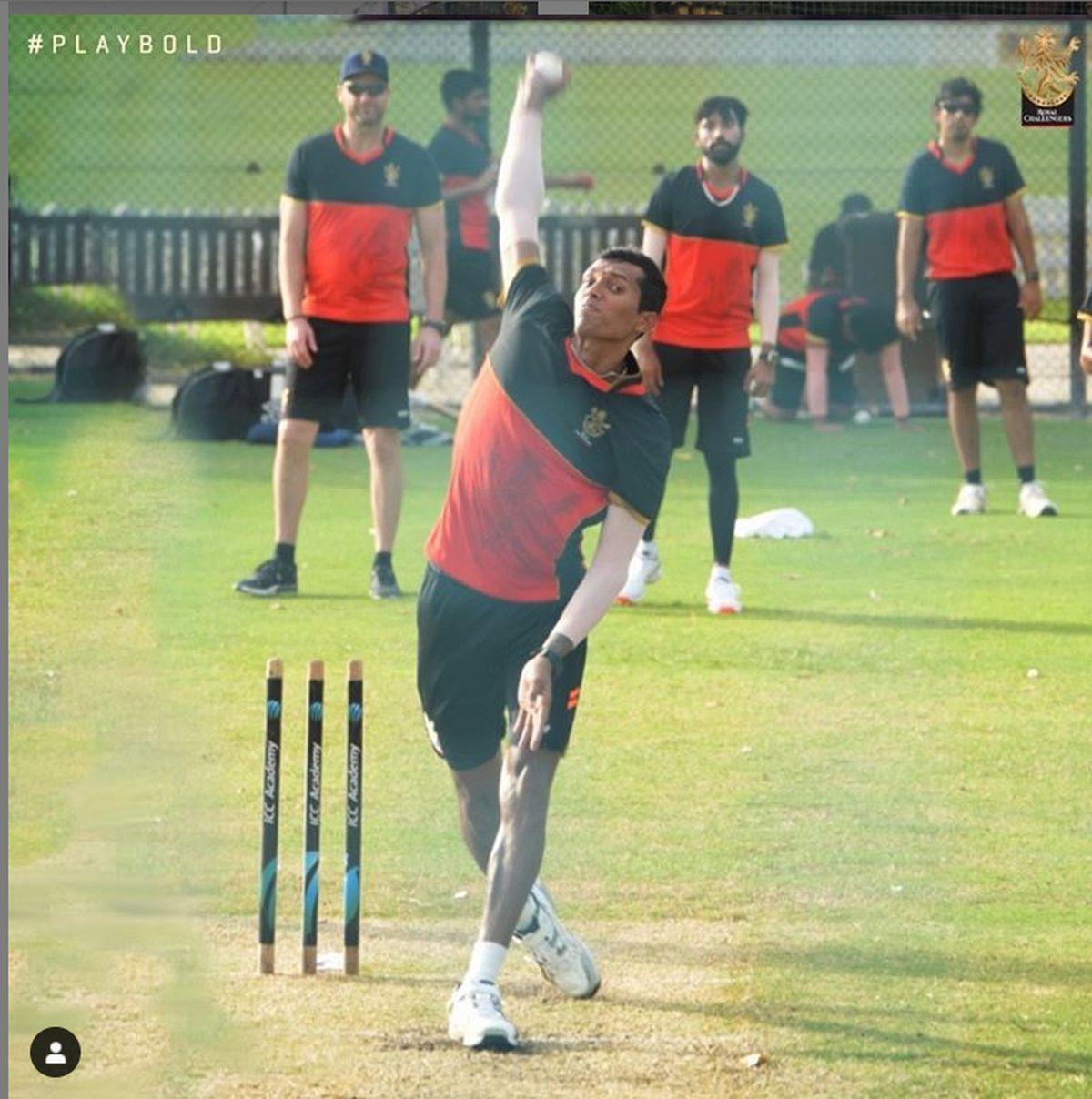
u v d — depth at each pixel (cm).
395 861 1978
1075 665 2833
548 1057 1470
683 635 2998
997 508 4106
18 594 3075
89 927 1714
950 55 6072
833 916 1812
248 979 1625
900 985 1623
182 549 3491
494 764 1645
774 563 3559
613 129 6206
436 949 1722
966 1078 1430
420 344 3216
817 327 5147
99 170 5625
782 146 6050
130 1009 1545
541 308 1559
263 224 5250
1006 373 3994
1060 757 2370
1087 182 5709
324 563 3441
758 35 6128
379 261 3120
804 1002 1590
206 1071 1422
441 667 1595
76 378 4778
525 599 1569
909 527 3906
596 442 1525
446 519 1586
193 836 1998
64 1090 1387
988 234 3953
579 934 1761
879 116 6059
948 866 1959
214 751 2316
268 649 2841
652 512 1530
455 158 4328
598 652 2884
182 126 5619
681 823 2102
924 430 5169
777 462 4659
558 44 6084
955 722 2525
